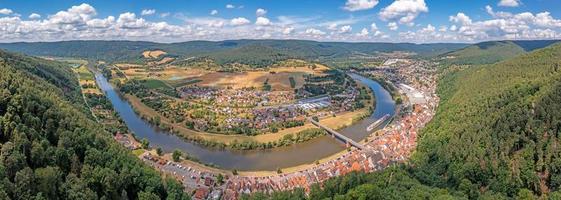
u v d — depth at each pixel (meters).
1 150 186.75
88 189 187.38
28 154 192.00
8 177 177.88
